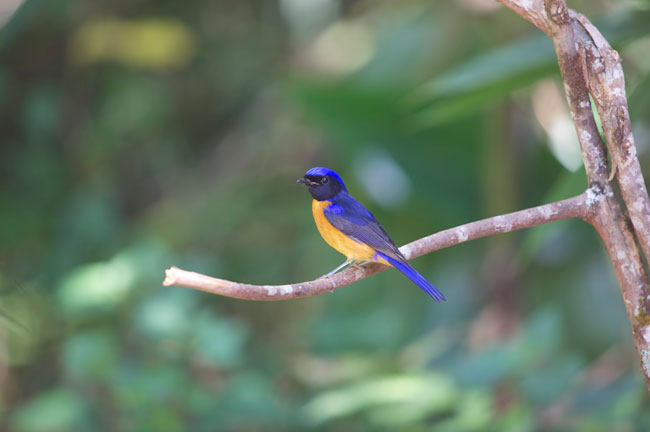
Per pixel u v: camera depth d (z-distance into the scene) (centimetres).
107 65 1702
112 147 1688
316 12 1658
